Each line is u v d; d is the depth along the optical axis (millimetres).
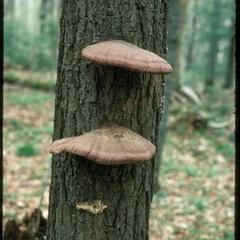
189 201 2736
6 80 6148
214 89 6266
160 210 2387
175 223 2373
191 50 9320
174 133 4457
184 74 8148
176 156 3773
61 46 1186
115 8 1139
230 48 7227
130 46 1109
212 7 6969
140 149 1083
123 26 1142
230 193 2973
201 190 3004
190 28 9055
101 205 1168
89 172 1163
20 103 5191
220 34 7008
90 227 1175
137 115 1172
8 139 3814
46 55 7074
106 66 1147
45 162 3281
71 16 1159
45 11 6980
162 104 1222
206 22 7309
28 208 2344
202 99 6082
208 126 4605
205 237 2244
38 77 6664
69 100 1175
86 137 1089
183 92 5523
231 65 7371
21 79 6219
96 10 1141
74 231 1186
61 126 1192
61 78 1187
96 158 1051
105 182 1164
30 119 4621
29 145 3523
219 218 2521
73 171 1175
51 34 7004
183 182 3133
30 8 11094
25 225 1653
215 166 3600
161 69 1067
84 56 1084
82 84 1161
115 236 1183
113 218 1176
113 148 1066
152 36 1167
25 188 2682
